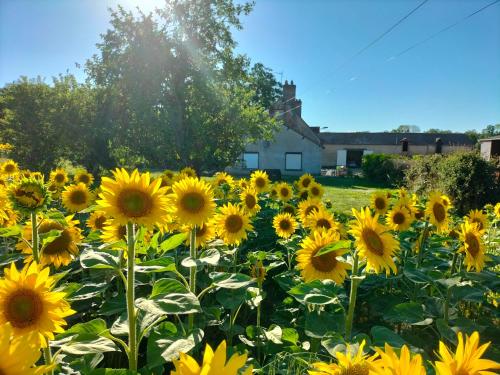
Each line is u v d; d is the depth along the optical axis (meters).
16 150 21.84
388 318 3.21
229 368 0.87
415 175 17.55
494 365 1.04
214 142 21.05
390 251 2.87
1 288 1.67
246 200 6.31
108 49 22.17
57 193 7.31
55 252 3.26
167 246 2.63
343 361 1.39
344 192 20.62
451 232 5.15
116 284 4.25
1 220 3.95
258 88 44.56
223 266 4.39
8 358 0.98
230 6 23.22
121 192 2.19
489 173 13.53
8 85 22.83
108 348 1.94
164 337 2.16
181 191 3.18
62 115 21.86
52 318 1.72
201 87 21.22
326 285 3.07
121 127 21.42
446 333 2.80
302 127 42.06
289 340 3.12
